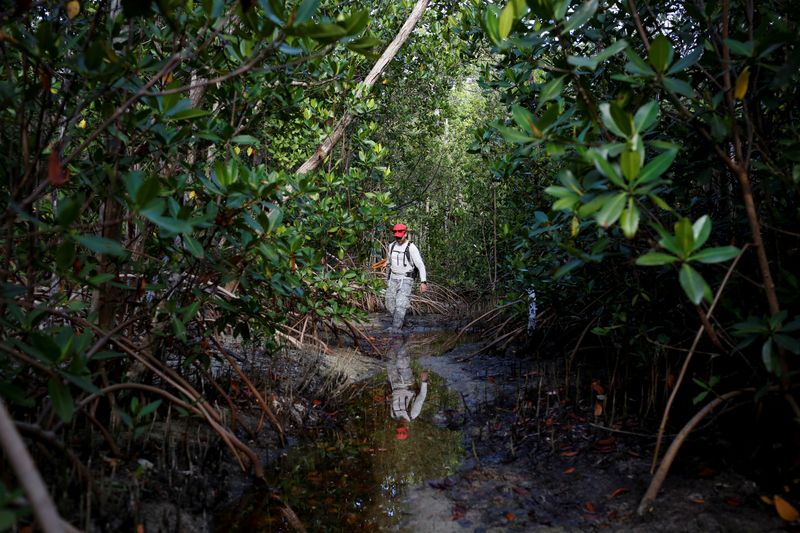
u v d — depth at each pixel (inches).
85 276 90.4
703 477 95.6
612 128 66.9
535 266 179.3
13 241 95.0
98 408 112.2
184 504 94.7
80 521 78.5
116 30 88.7
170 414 122.1
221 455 115.9
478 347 254.4
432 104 407.2
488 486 107.2
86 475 82.0
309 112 215.8
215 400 141.1
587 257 83.7
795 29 93.1
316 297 205.8
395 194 447.2
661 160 63.6
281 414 146.9
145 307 108.0
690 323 125.3
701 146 97.7
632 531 84.2
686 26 108.9
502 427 140.9
